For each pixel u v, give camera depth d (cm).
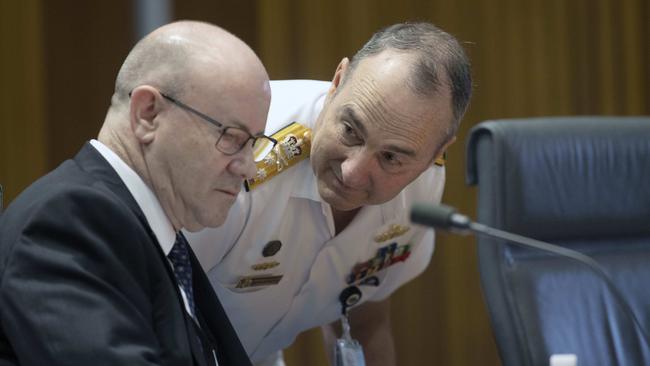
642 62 1243
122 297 459
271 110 670
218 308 558
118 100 509
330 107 594
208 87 492
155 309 485
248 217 646
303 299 719
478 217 715
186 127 493
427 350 1195
